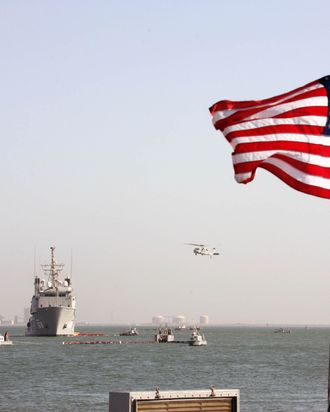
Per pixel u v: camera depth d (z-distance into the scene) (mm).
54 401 159125
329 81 40719
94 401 159250
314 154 40219
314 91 40812
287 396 170875
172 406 43406
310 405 152750
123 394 42719
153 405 43000
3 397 167500
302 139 40531
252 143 40750
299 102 40812
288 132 40750
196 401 43938
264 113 40906
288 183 40625
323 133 40312
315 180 40062
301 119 40719
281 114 40875
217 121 41375
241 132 40969
